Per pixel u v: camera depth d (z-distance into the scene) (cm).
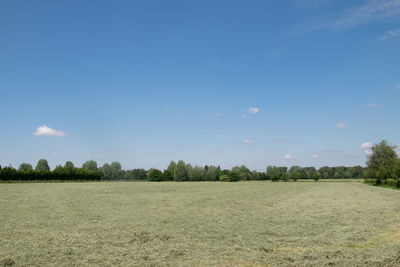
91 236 1466
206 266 983
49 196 3959
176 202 3366
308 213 2395
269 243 1363
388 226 1772
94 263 1029
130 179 13575
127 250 1193
